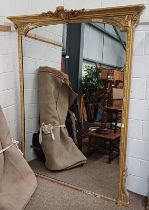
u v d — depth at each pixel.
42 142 1.83
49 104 1.78
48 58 1.72
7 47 1.75
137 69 1.40
